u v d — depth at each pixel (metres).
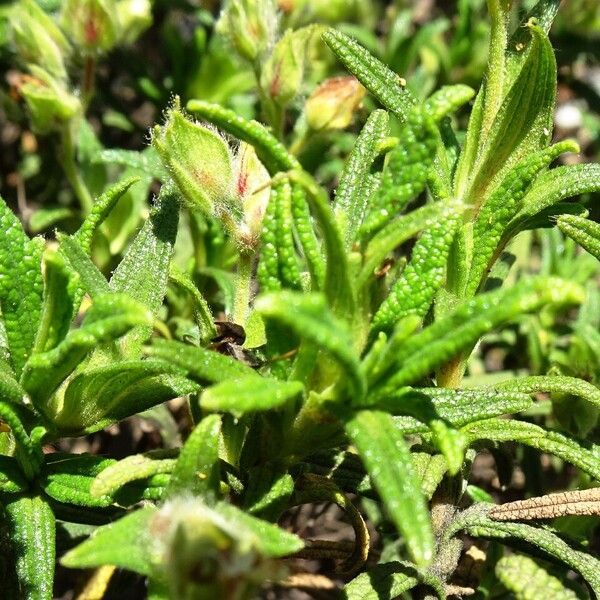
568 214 0.17
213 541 0.10
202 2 0.34
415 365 0.12
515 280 0.26
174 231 0.16
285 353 0.13
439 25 0.30
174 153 0.17
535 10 0.17
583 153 0.34
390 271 0.16
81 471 0.14
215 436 0.13
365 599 0.15
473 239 0.16
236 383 0.12
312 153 0.25
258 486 0.14
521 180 0.16
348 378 0.12
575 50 0.31
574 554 0.15
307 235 0.13
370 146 0.16
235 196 0.17
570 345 0.25
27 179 0.31
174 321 0.22
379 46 0.32
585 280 0.26
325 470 0.17
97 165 0.27
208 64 0.29
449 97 0.13
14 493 0.14
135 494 0.14
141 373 0.14
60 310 0.13
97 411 0.15
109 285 0.16
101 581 0.19
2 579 0.17
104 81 0.30
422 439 0.16
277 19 0.25
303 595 0.24
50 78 0.25
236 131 0.14
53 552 0.14
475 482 0.24
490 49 0.16
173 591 0.10
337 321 0.11
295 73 0.23
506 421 0.16
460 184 0.17
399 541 0.21
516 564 0.15
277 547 0.12
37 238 0.14
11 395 0.13
